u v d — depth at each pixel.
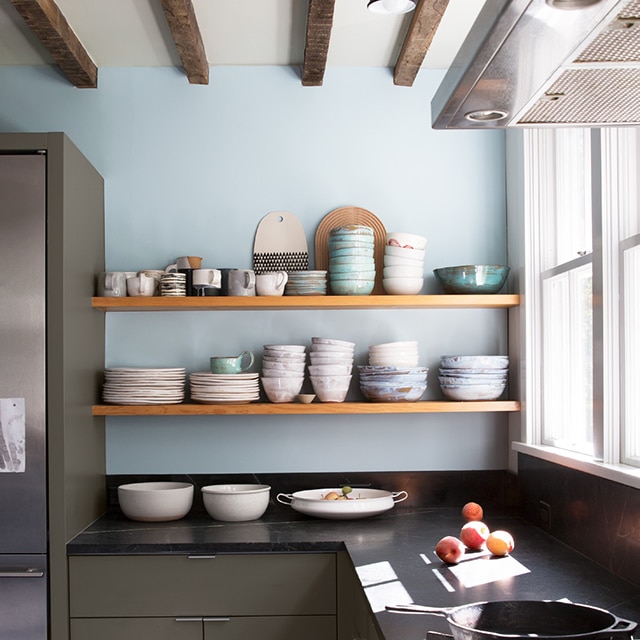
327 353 3.22
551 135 3.19
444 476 3.42
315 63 3.22
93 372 3.19
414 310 3.46
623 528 2.22
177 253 3.44
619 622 1.39
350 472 3.41
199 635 2.75
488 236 3.49
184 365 3.41
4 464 2.74
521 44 1.23
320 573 2.77
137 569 2.75
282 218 3.45
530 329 3.19
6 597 2.73
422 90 3.50
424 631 1.75
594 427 2.48
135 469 3.39
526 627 1.52
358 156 3.48
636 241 2.27
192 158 3.46
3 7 2.91
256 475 3.39
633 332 2.35
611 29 1.18
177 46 3.03
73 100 3.45
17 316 2.76
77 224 2.97
